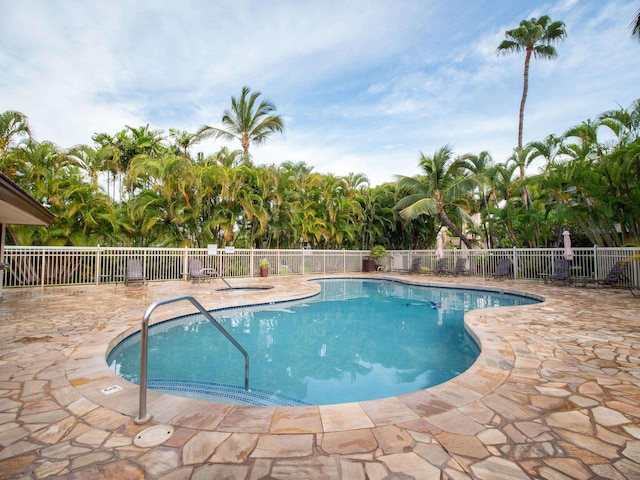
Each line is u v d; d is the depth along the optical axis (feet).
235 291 37.09
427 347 19.12
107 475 6.20
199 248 48.21
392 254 64.54
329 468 6.42
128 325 18.72
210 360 16.56
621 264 33.35
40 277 37.55
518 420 8.23
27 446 7.14
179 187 43.47
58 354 13.50
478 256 51.39
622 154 34.58
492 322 19.30
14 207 21.48
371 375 14.92
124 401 9.32
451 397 9.57
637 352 13.65
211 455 6.84
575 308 23.65
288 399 12.38
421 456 6.79
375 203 70.18
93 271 40.19
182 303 26.61
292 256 57.57
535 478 6.09
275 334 21.90
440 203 58.85
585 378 10.93
